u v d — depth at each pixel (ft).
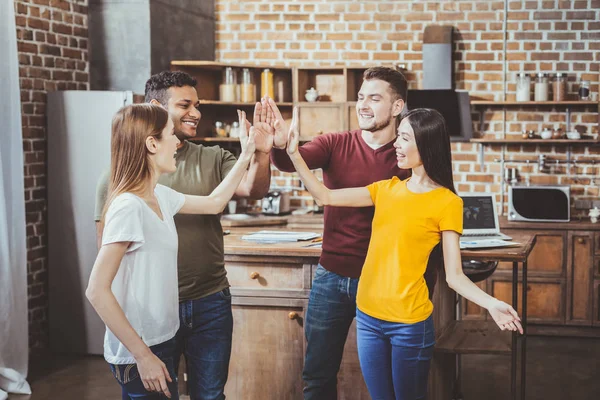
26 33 16.83
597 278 18.74
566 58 20.16
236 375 12.83
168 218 7.83
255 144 9.12
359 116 10.03
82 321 17.30
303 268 12.36
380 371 9.16
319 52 20.98
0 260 14.83
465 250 11.96
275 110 9.28
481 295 8.40
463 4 20.40
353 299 10.25
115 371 7.50
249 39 21.21
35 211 17.37
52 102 17.11
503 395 14.66
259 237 13.17
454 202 8.73
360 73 20.57
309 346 10.62
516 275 11.93
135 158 7.46
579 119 20.22
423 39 20.22
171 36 19.08
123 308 7.36
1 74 14.82
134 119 7.46
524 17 20.21
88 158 16.93
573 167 20.36
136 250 7.35
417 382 8.91
